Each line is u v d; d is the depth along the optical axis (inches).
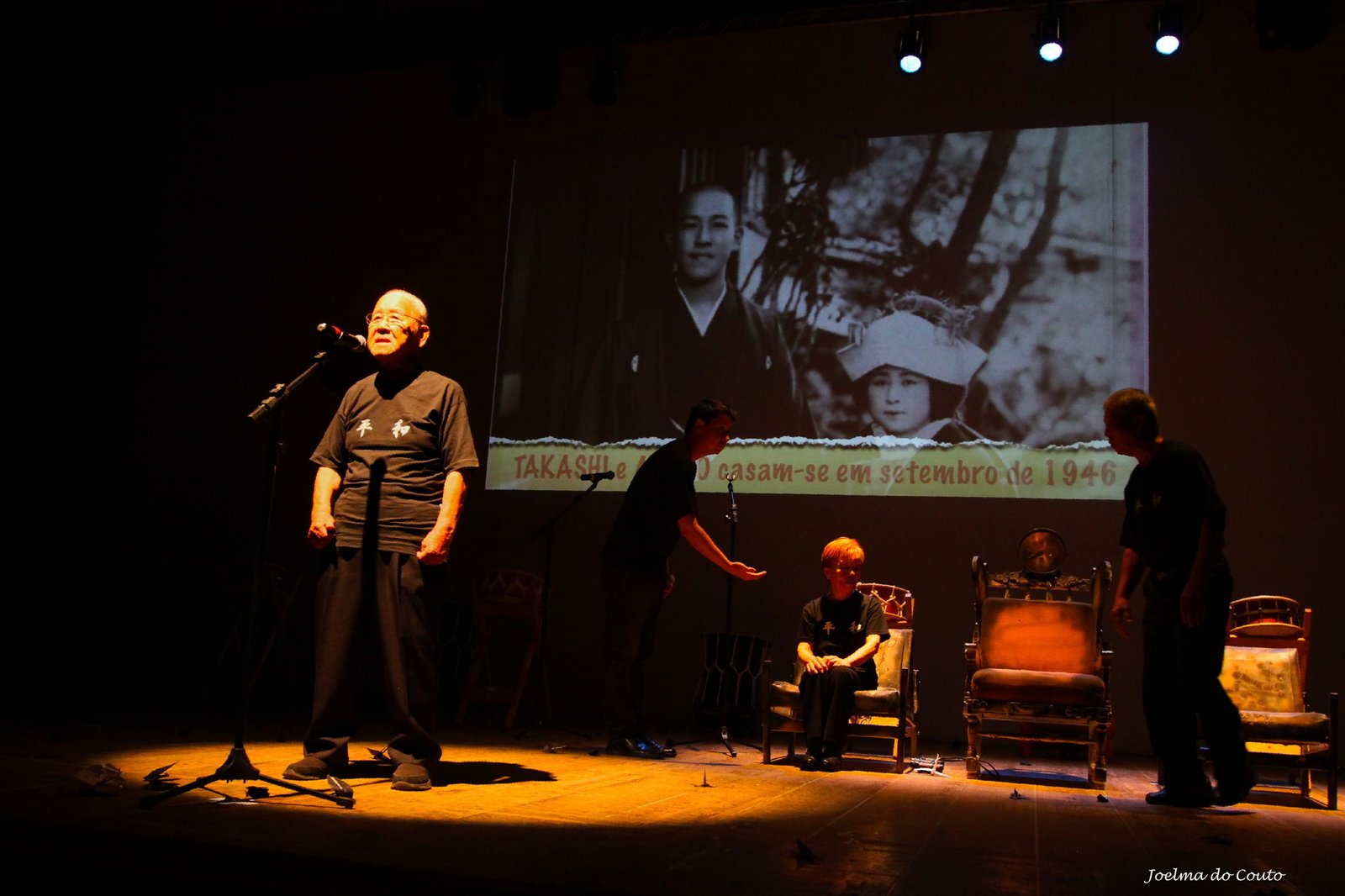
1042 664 180.2
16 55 282.7
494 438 276.1
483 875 77.8
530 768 146.3
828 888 79.3
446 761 148.9
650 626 177.8
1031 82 254.5
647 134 279.6
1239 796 142.4
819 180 265.4
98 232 300.2
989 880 85.4
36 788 104.3
